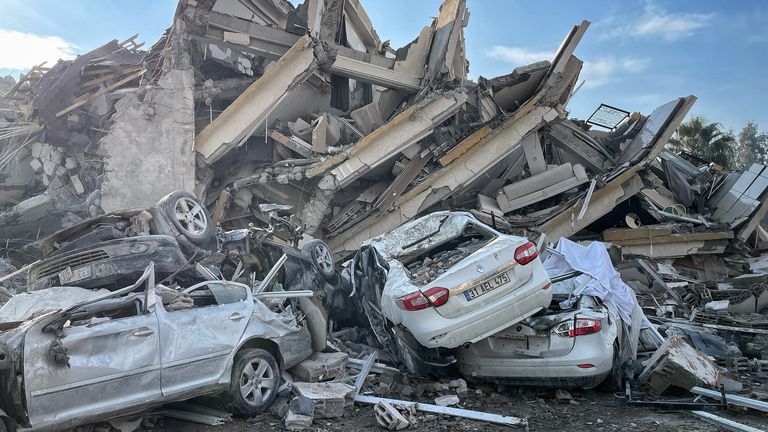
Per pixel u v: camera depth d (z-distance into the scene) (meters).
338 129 16.55
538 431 5.35
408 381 7.09
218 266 8.92
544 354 6.25
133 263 7.02
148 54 15.94
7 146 16.20
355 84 18.50
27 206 14.65
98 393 4.90
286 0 18.03
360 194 16.83
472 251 7.06
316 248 9.91
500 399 6.43
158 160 14.45
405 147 16.09
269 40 15.01
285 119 16.52
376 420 5.70
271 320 6.50
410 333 6.59
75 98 16.17
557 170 17.66
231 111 14.87
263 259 9.47
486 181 18.44
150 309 5.46
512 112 17.41
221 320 5.94
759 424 5.34
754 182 19.19
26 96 17.66
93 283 6.88
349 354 8.04
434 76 16.56
